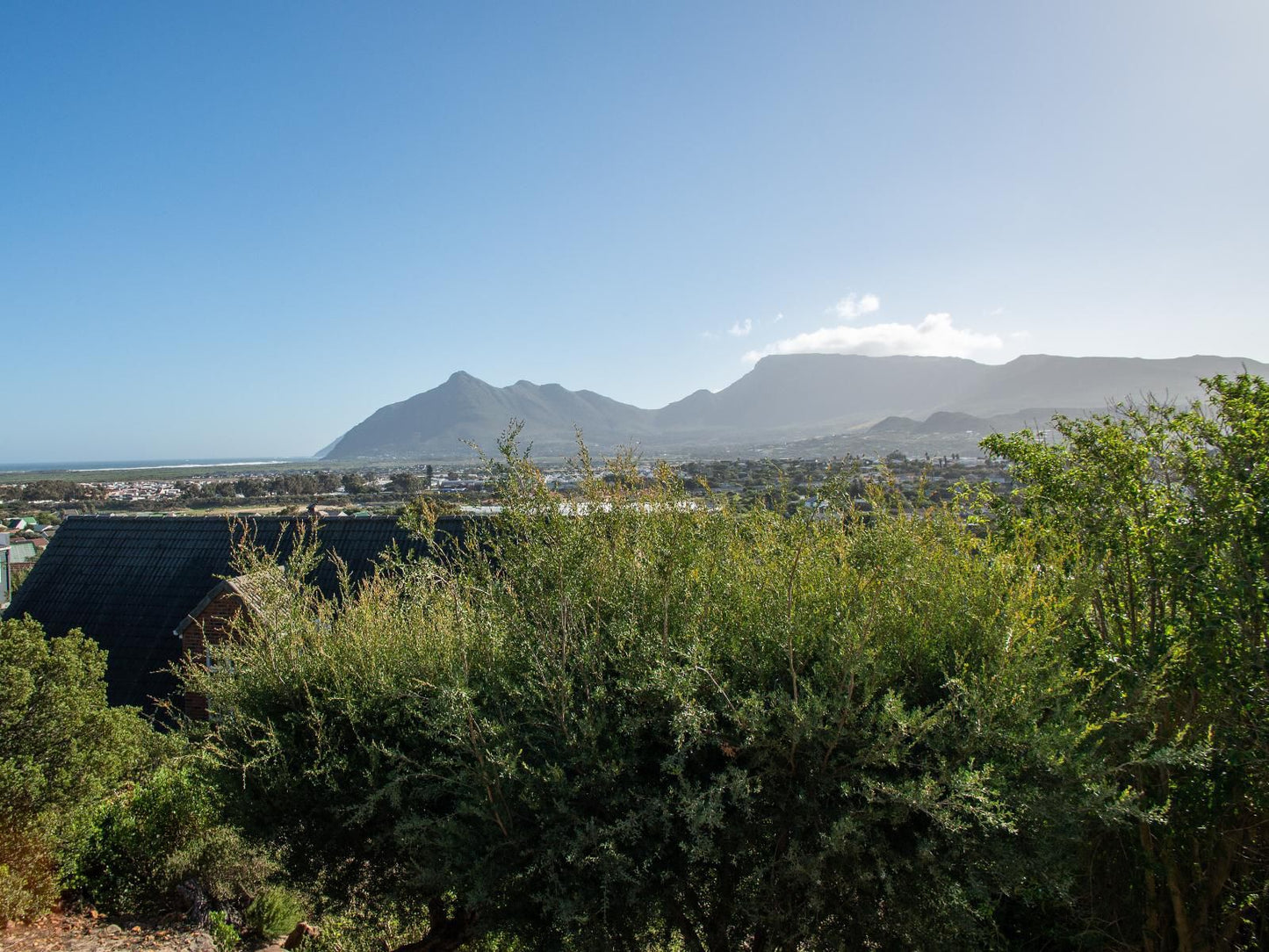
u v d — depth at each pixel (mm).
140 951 5945
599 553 3854
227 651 4539
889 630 3363
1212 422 3496
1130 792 2936
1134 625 3551
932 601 3396
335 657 4273
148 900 7062
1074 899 3262
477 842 3381
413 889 4027
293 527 14883
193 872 7117
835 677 3129
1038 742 2791
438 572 4598
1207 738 3178
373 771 3840
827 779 2938
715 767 3229
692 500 4047
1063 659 3129
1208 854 3400
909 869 2775
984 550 3854
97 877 7008
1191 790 3324
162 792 7172
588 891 3107
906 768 2965
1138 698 3191
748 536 4125
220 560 15727
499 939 3793
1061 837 2842
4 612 15969
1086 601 3346
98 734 7094
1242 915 3486
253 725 4129
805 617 3492
